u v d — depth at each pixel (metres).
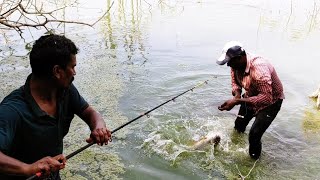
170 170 4.68
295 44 9.80
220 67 8.38
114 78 7.58
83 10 12.71
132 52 9.16
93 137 2.50
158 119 6.04
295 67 8.30
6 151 1.98
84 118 2.63
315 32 10.81
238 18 12.09
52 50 2.07
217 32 10.67
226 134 5.67
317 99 6.73
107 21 11.71
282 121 6.10
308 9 13.02
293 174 4.67
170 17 12.30
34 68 2.11
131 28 11.11
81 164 4.74
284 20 11.84
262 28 11.05
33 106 2.13
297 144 5.41
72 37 10.12
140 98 6.75
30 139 2.16
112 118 5.94
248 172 4.70
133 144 5.26
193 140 5.45
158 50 9.30
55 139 2.31
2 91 6.81
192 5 13.88
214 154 5.10
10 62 8.30
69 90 2.45
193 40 10.01
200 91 7.20
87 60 8.53
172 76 7.81
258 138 4.76
